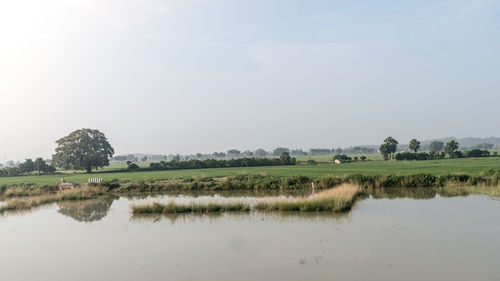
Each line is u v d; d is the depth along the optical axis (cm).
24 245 1922
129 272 1417
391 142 12600
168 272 1394
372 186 3875
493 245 1550
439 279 1200
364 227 1975
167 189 4475
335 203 2536
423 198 2969
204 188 4397
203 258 1547
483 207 2436
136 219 2553
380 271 1291
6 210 3262
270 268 1377
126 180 5712
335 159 11750
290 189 4103
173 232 2073
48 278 1399
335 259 1445
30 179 7962
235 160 10188
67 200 3847
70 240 1997
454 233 1767
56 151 10419
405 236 1744
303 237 1812
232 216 2500
